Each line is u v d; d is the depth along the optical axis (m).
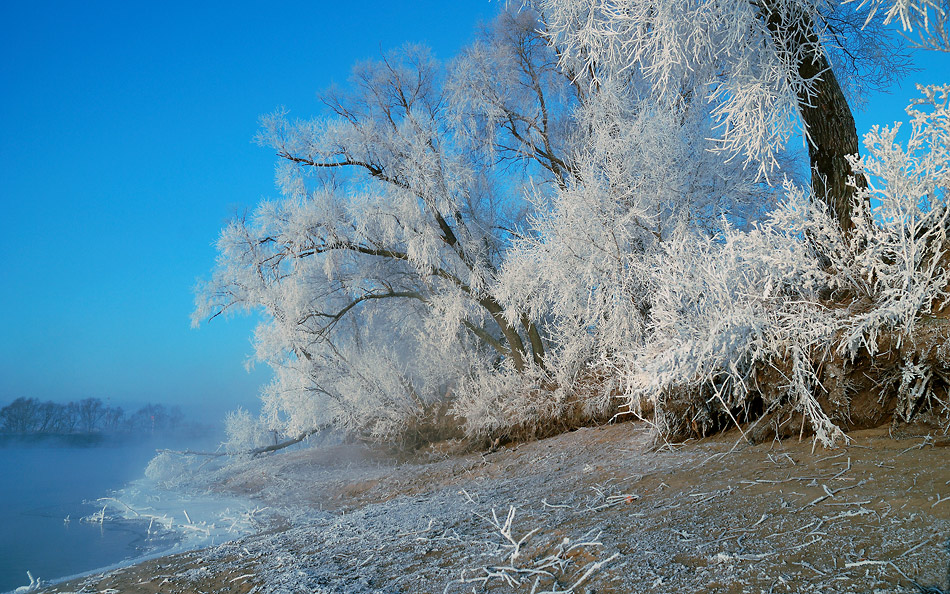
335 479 11.07
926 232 4.62
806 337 4.84
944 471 3.24
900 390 4.32
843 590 2.12
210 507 9.63
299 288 13.11
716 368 5.43
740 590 2.30
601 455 6.96
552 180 13.27
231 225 13.24
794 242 5.27
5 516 9.00
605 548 3.18
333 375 13.99
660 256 6.49
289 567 4.31
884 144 4.61
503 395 11.47
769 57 6.41
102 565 5.79
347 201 12.83
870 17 4.39
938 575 2.07
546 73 13.46
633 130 9.30
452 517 5.05
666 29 6.62
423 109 13.15
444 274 12.75
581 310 9.95
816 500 3.21
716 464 4.75
